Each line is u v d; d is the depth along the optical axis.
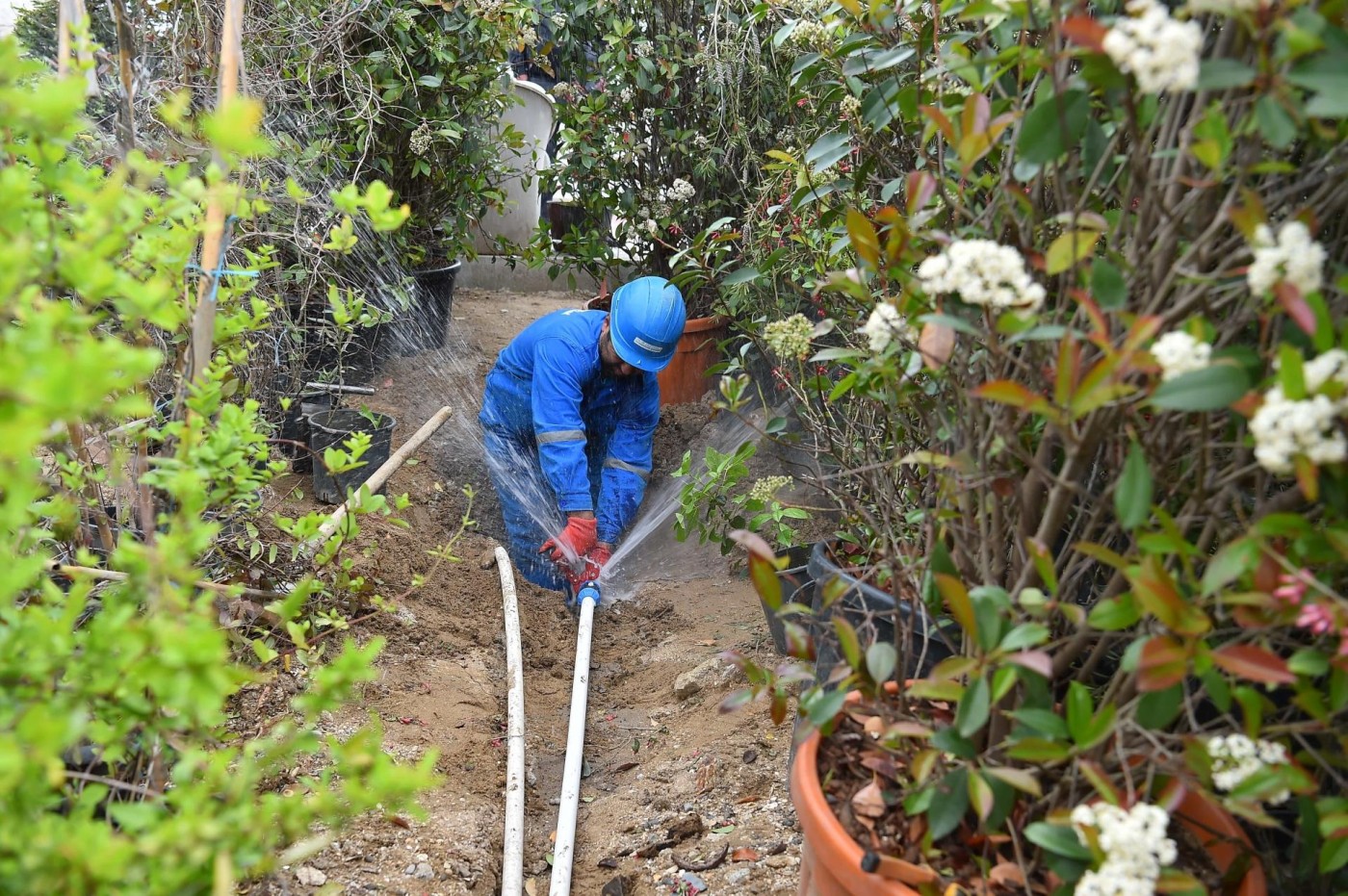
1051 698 1.47
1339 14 1.09
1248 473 1.32
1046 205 1.78
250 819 1.24
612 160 5.25
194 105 3.03
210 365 2.01
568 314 4.24
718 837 2.46
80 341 1.25
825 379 2.77
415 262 5.12
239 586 1.78
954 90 1.86
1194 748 1.24
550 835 2.63
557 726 3.17
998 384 1.19
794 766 1.66
